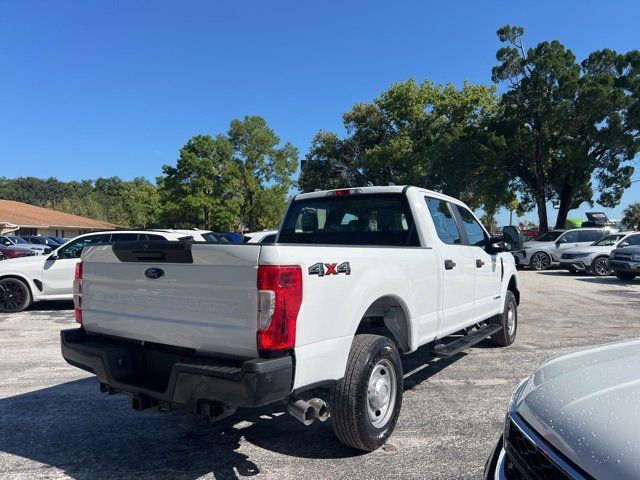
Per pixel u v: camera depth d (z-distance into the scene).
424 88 39.44
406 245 4.92
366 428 3.62
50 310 10.70
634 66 26.55
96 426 4.38
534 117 27.80
